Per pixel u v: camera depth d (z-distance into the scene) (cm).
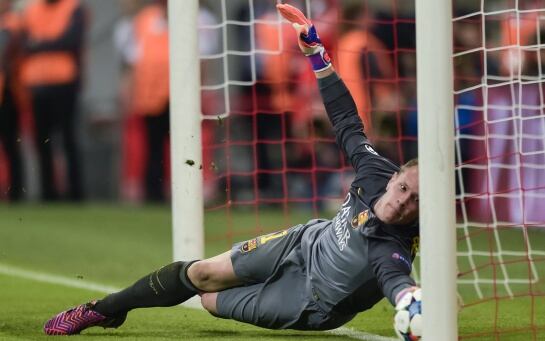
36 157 5128
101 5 5422
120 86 5178
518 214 3922
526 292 2891
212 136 4756
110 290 2959
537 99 3678
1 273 3256
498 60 3706
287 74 4347
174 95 2481
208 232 4091
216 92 4647
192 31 2473
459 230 3619
